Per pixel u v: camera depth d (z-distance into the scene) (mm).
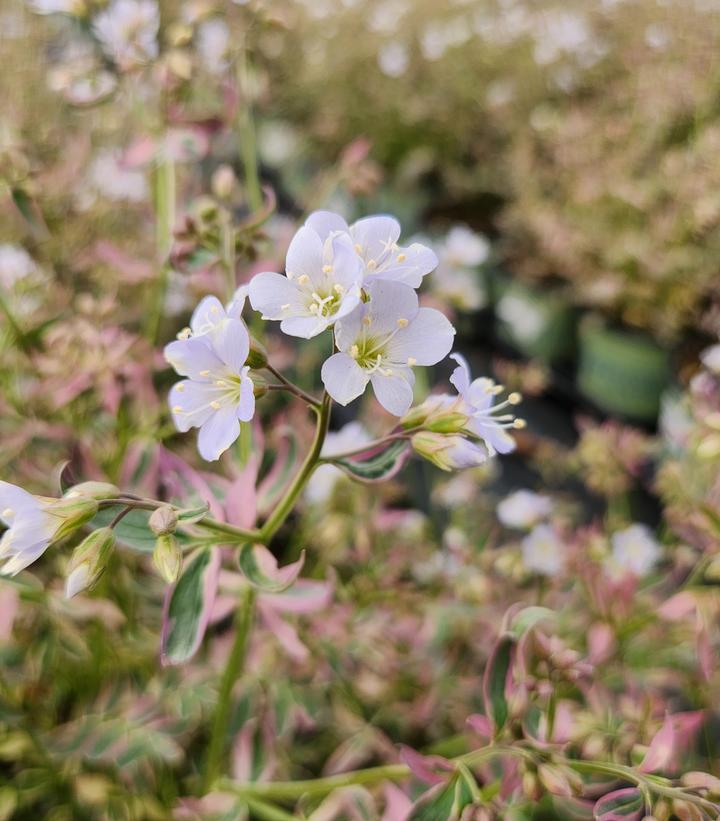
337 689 263
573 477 429
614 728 201
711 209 434
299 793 216
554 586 259
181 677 240
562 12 667
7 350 254
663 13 589
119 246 318
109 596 247
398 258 163
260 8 255
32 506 163
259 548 184
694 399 253
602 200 509
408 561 285
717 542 223
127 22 254
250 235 234
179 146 250
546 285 536
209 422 167
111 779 241
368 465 180
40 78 385
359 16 747
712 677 234
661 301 473
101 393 246
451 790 174
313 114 729
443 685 262
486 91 658
